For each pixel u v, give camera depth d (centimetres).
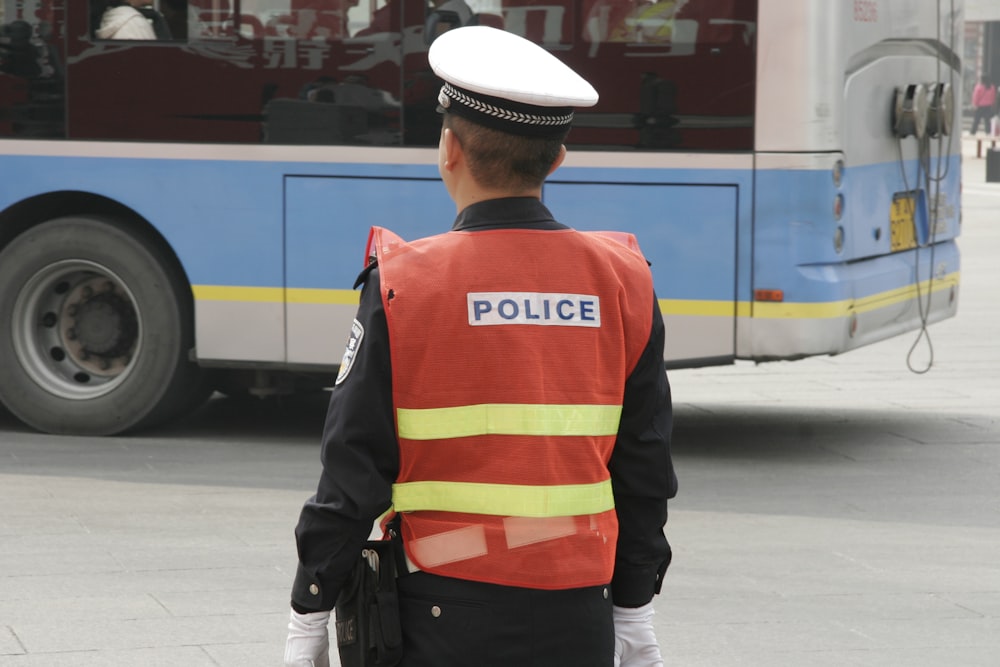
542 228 312
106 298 1081
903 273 1067
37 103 1048
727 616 655
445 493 302
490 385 301
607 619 311
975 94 5988
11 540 771
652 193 971
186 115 1028
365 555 307
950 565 746
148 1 1032
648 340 317
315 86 1011
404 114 1000
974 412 1202
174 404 1065
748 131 955
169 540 774
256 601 666
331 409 304
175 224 1034
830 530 816
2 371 1077
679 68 962
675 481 323
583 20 974
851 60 978
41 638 611
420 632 303
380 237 310
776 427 1137
